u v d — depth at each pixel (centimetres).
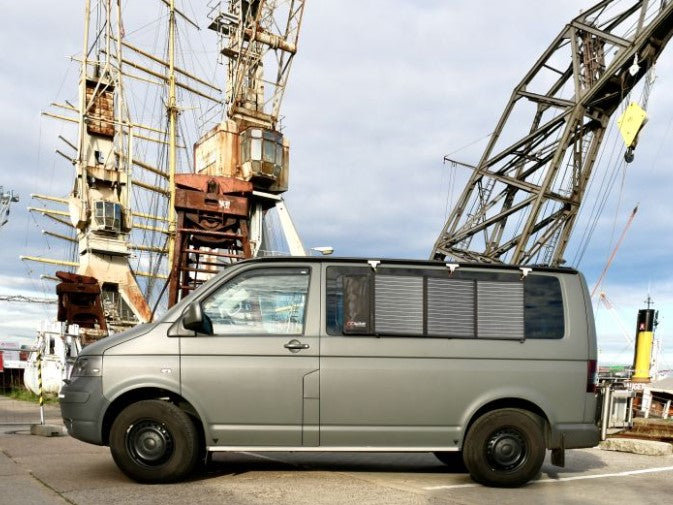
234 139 4053
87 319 2917
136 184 7169
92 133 4353
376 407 613
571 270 674
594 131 2827
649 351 1689
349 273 638
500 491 605
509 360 636
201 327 605
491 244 2986
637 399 1702
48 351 1912
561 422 634
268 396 606
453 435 620
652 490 630
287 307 630
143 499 521
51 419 1288
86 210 4128
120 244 4197
